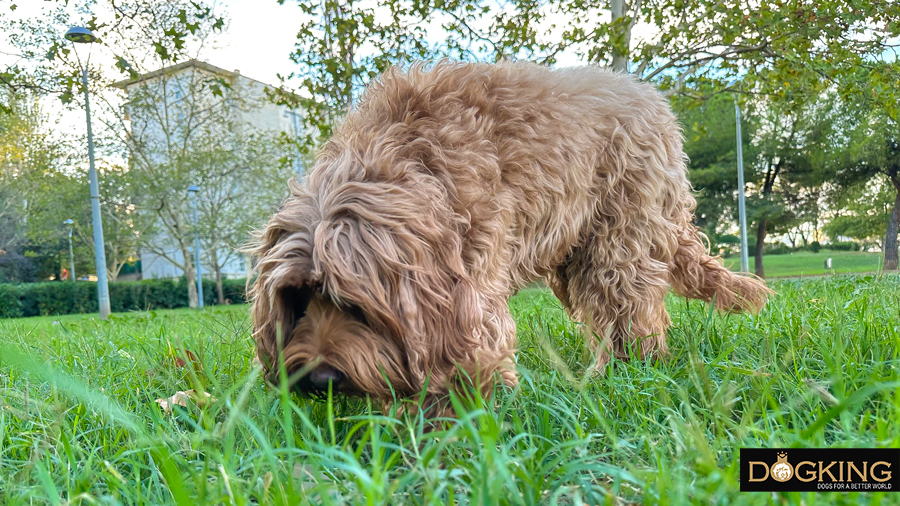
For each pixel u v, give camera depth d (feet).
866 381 2.42
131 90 24.36
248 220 29.68
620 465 2.09
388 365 2.50
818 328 3.54
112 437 2.48
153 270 56.44
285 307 2.64
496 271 2.89
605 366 3.21
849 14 8.29
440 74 3.23
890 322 3.32
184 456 2.30
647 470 1.84
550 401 2.59
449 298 2.60
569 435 2.38
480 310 2.65
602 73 3.92
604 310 3.86
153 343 4.67
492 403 2.40
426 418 2.57
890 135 31.42
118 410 2.30
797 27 8.57
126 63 8.38
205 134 28.48
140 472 2.24
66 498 1.96
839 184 35.17
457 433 2.25
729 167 34.60
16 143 28.22
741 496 1.56
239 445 2.42
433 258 2.60
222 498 1.68
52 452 2.37
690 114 31.27
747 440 2.07
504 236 2.96
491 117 3.17
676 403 2.66
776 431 1.94
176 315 10.58
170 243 33.17
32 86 9.18
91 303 33.55
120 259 44.01
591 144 3.56
